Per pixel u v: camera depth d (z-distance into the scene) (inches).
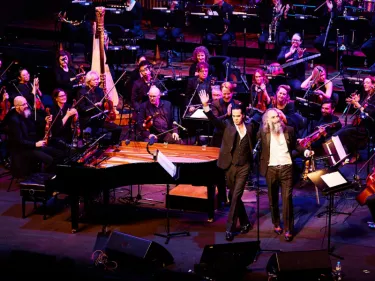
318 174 393.4
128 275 373.4
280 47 733.9
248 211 464.1
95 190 417.4
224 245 372.8
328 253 388.5
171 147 459.5
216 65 647.8
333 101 583.8
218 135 490.9
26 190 443.2
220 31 737.0
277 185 420.5
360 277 376.8
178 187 459.8
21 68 627.5
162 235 426.3
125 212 462.3
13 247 412.2
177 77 615.8
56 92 530.6
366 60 702.5
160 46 763.4
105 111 542.9
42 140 494.3
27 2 901.8
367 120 532.1
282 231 430.9
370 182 420.8
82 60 759.7
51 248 411.8
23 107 499.2
